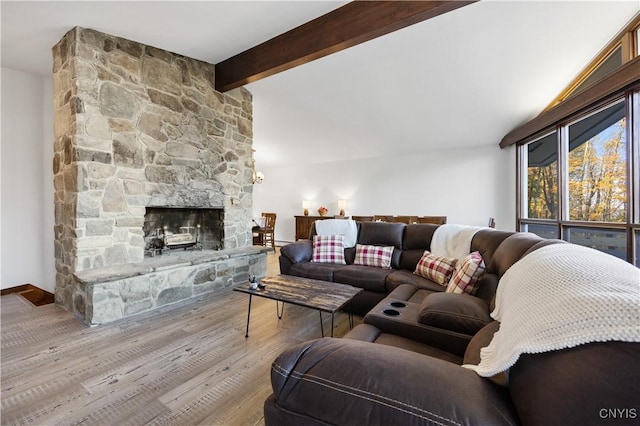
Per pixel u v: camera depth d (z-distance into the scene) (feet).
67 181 8.72
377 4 7.64
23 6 7.42
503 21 8.48
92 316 7.85
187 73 11.23
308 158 23.81
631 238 8.18
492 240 7.52
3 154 10.81
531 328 2.31
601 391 1.63
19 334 7.38
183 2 7.52
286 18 8.57
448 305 4.86
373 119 16.29
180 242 12.26
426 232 10.42
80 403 4.89
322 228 12.43
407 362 2.49
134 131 9.57
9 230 10.98
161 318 8.61
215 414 4.71
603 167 9.64
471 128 16.17
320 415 2.34
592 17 7.98
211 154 12.17
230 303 10.02
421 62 10.98
